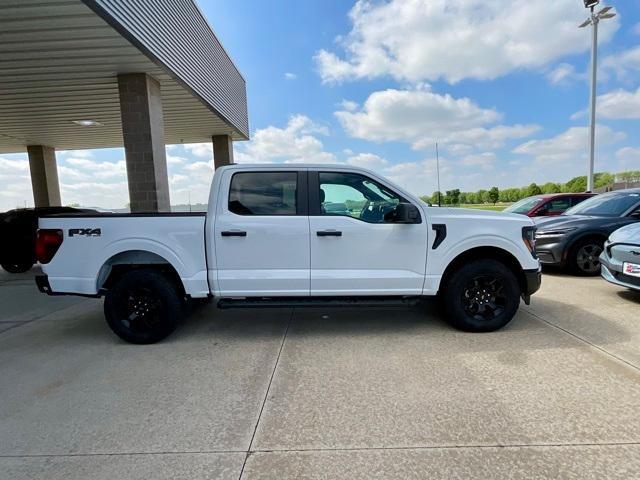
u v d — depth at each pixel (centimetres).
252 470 234
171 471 235
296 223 441
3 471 238
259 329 489
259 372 366
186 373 368
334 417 288
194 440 265
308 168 454
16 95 1048
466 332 455
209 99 1142
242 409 302
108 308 445
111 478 230
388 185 457
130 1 693
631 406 291
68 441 267
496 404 299
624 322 474
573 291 628
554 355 384
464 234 447
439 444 253
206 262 445
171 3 870
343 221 443
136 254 458
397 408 297
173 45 881
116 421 290
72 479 230
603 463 231
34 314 600
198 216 446
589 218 752
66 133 1560
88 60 801
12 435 276
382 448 251
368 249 444
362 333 464
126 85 884
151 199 907
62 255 447
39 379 363
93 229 442
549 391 315
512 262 471
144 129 891
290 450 252
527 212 1012
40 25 656
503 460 237
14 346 454
